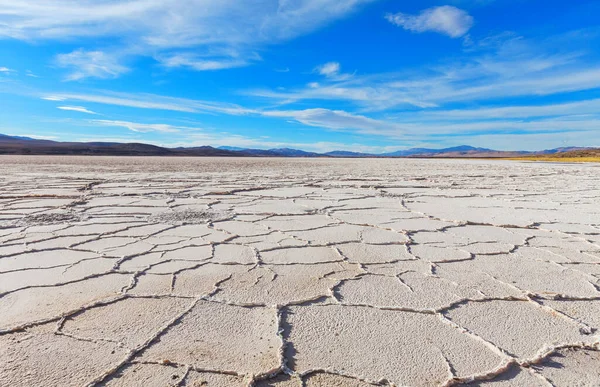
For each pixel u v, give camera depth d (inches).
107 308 67.9
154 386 46.3
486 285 80.6
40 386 46.0
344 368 50.4
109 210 168.4
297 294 75.2
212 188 261.3
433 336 59.0
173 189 251.8
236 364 51.1
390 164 890.1
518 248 111.0
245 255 102.0
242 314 66.2
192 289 77.4
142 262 94.8
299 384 47.1
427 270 90.5
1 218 147.3
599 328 61.6
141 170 475.5
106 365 50.5
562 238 123.3
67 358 52.1
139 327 61.0
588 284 81.3
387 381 47.7
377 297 74.0
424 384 47.2
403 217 159.5
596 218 157.8
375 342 57.1
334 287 79.1
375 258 100.1
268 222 146.8
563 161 1160.2
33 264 92.6
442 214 166.7
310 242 116.6
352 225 142.6
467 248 110.7
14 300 71.1
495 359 52.7
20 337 57.6
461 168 645.9
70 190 238.1
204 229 132.9
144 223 141.4
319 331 60.4
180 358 52.4
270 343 56.6
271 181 328.8
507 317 65.6
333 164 860.6
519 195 237.5
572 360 52.5
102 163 679.1
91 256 99.5
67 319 63.6
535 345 56.3
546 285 80.6
